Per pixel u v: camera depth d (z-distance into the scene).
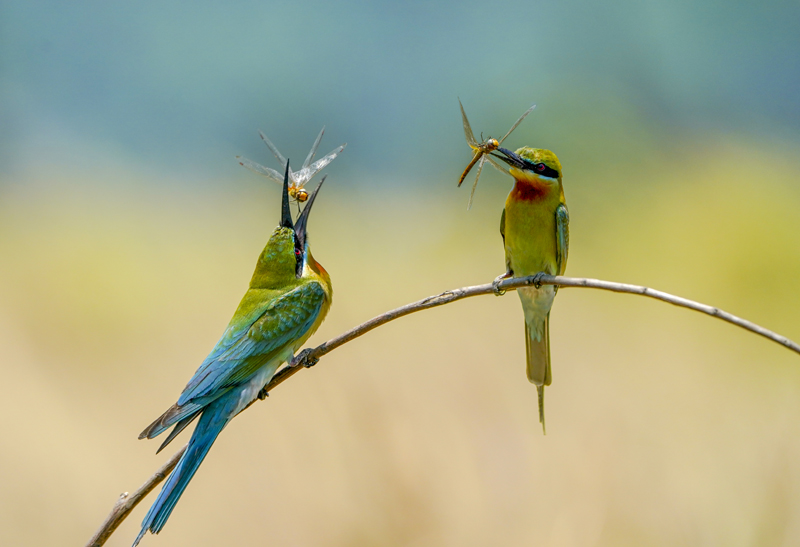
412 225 17.67
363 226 17.66
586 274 14.01
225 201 20.47
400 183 22.38
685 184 16.83
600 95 20.06
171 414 5.27
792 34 24.52
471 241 16.11
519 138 19.59
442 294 4.93
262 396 5.88
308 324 6.18
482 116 21.69
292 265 6.26
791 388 10.20
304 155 25.69
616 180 17.56
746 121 22.94
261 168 6.16
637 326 12.40
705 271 13.39
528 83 21.33
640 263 14.08
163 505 4.70
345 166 24.08
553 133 18.77
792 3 24.48
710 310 3.89
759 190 15.75
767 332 3.76
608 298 13.45
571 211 16.45
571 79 20.98
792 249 13.33
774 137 21.75
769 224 14.12
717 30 24.73
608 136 18.34
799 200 15.19
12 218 17.70
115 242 16.31
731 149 19.98
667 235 14.75
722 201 15.48
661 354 11.41
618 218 15.86
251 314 6.00
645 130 19.55
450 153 22.78
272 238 6.28
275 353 5.96
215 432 5.53
